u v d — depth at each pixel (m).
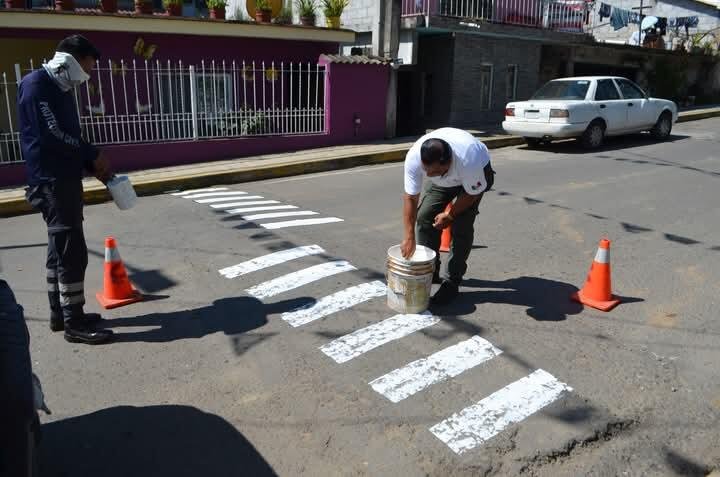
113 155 11.13
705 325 4.64
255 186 10.24
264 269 5.84
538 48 17.42
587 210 7.98
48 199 4.17
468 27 15.15
